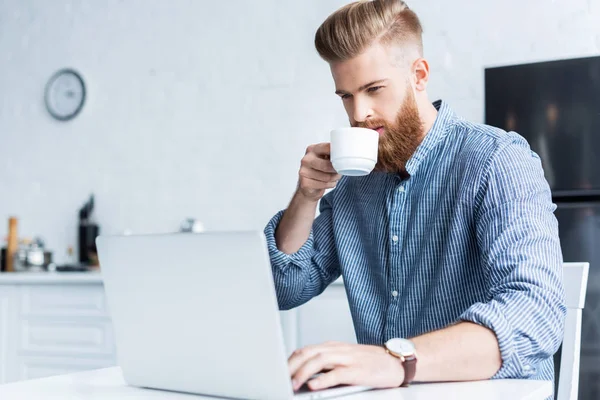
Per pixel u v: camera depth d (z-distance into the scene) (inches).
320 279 59.3
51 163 156.1
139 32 149.5
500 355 39.9
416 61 52.6
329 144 50.9
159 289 38.5
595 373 97.1
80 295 125.7
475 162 50.4
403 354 38.1
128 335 41.2
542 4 116.6
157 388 41.2
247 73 139.0
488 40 119.7
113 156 150.3
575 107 103.4
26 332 130.0
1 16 162.9
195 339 37.5
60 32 157.2
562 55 115.0
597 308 97.8
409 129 51.4
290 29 135.9
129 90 149.6
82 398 38.4
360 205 57.2
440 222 52.2
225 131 140.5
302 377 35.6
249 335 35.1
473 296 50.7
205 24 143.4
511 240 45.3
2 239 158.4
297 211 53.7
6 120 160.6
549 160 104.3
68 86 155.0
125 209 148.4
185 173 143.6
